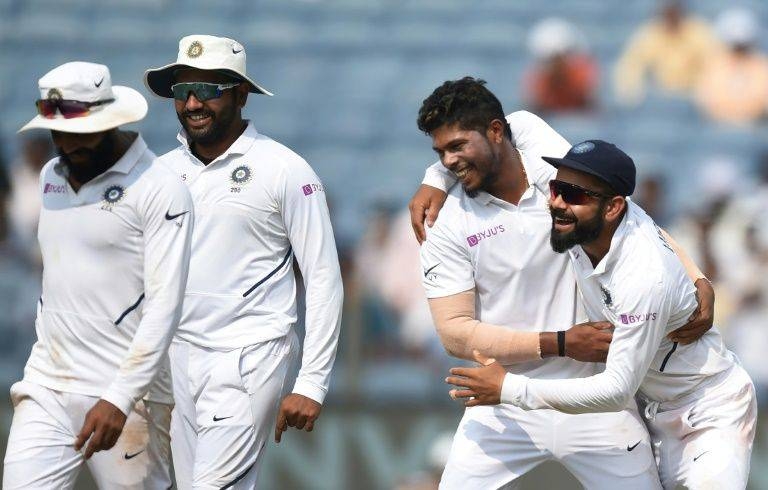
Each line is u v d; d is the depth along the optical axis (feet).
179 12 199.21
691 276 56.80
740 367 58.03
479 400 55.47
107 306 55.77
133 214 54.75
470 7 190.19
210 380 59.62
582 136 160.97
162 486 61.31
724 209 126.31
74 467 57.00
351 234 154.10
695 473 56.34
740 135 160.66
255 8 198.39
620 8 184.44
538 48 164.66
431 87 179.93
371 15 193.57
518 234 57.93
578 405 54.39
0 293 129.70
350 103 179.11
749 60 163.53
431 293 59.62
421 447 96.43
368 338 108.37
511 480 60.49
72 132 53.11
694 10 176.96
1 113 186.09
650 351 53.83
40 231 56.29
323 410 97.60
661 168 157.07
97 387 56.13
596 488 59.77
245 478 60.23
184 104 59.00
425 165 167.22
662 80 165.99
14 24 200.44
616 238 53.52
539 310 58.59
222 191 59.82
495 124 56.49
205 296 59.88
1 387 122.21
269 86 183.83
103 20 199.82
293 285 61.57
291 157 60.34
